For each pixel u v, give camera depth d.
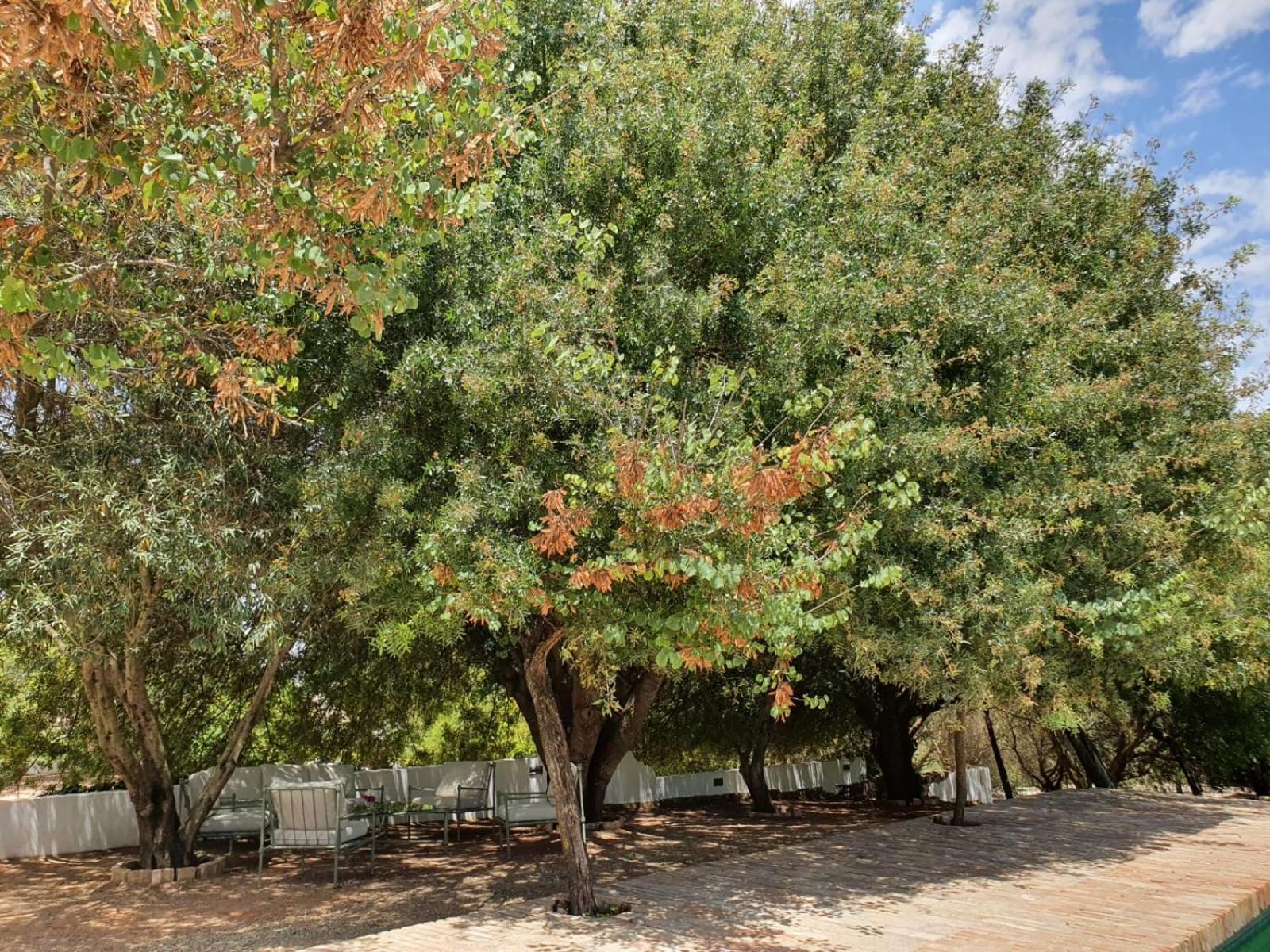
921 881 8.37
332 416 7.10
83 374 6.11
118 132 4.30
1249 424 9.93
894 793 16.52
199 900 8.84
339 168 4.75
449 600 5.67
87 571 6.01
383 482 6.49
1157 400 9.73
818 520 7.11
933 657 7.65
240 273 5.37
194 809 10.30
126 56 3.48
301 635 9.82
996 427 7.97
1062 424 8.80
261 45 4.41
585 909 7.22
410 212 4.87
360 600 7.21
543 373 6.18
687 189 7.27
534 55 8.21
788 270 7.10
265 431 7.14
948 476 7.54
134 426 6.61
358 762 14.15
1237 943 7.08
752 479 4.96
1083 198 11.23
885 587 7.47
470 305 6.62
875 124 9.31
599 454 5.99
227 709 12.92
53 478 6.18
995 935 6.37
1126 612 8.25
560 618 6.91
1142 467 9.48
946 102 11.14
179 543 5.99
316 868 10.55
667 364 6.71
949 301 8.02
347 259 4.64
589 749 11.59
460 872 10.20
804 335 7.11
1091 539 9.28
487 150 4.96
